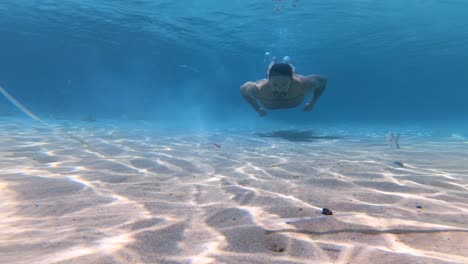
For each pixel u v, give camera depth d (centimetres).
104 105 4984
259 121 3231
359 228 226
